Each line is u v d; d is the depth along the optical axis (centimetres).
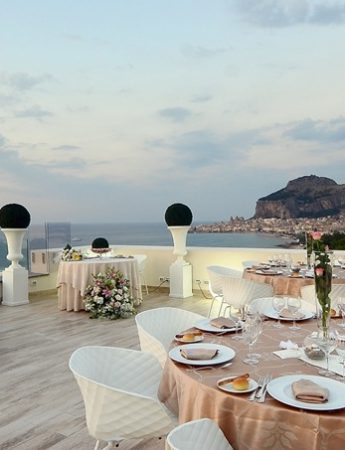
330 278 208
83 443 271
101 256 700
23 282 694
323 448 146
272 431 152
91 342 487
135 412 185
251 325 206
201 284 777
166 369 200
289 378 173
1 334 518
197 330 246
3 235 703
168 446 145
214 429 162
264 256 727
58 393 346
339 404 152
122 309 604
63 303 648
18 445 269
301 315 269
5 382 368
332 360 197
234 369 187
